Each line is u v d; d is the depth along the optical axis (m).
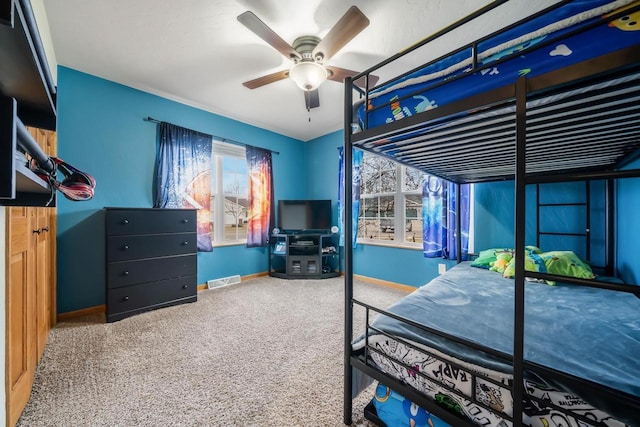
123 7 1.73
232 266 3.76
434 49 2.07
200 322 2.37
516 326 0.70
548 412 0.75
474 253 2.83
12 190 0.52
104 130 2.68
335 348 1.92
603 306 1.35
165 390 1.46
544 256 1.98
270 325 2.31
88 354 1.82
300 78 2.05
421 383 1.00
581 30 0.67
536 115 0.96
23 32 0.51
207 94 3.02
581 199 2.27
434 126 1.13
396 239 3.65
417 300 1.47
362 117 1.30
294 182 4.66
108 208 2.36
